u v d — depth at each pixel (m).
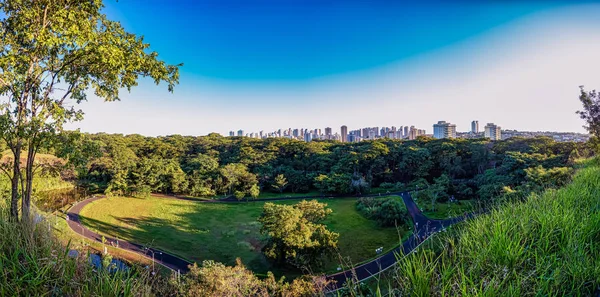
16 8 7.14
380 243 26.47
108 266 3.47
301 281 12.09
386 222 31.20
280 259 22.53
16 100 7.14
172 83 9.12
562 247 2.91
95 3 7.77
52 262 3.15
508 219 3.59
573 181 6.75
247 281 12.88
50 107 7.70
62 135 7.75
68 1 7.55
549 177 23.08
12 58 6.65
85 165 8.80
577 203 4.39
